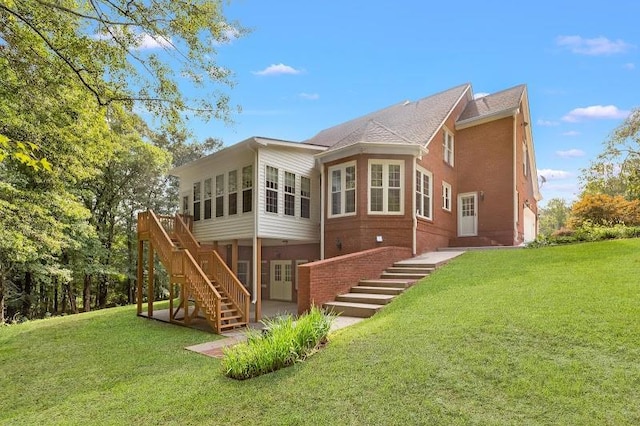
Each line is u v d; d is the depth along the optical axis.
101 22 6.91
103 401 5.33
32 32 7.53
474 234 17.11
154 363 7.03
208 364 6.64
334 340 6.41
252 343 6.03
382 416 3.92
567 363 4.48
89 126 10.30
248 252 19.36
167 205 26.66
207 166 15.95
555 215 49.53
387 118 19.80
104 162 14.30
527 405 3.78
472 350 5.11
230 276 11.13
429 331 6.03
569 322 5.57
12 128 9.41
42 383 6.43
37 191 12.70
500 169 16.58
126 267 23.61
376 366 5.04
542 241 13.26
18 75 7.93
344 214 13.71
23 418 5.03
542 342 5.10
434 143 15.66
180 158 28.19
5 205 11.38
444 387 4.30
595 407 3.60
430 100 19.91
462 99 18.97
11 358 8.20
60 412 5.11
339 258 10.33
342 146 13.95
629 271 7.82
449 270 10.52
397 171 13.50
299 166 14.98
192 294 10.80
